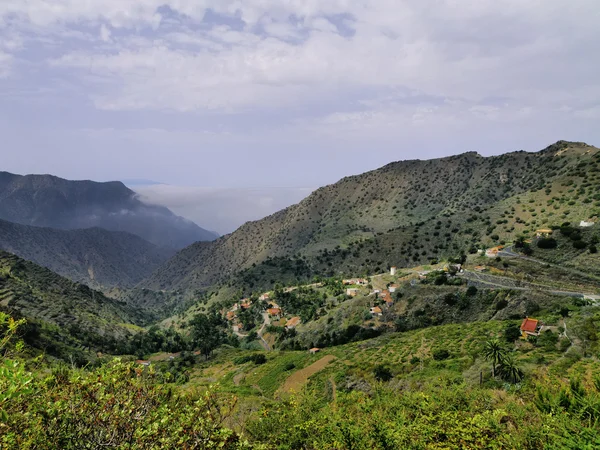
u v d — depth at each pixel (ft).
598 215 385.91
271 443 60.34
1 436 22.66
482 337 199.82
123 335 499.51
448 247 564.30
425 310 309.22
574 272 290.15
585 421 37.73
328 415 67.05
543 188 566.77
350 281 529.04
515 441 37.65
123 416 24.82
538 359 136.36
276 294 576.20
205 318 541.75
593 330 151.84
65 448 24.03
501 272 325.62
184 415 27.04
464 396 62.80
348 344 282.56
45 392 25.21
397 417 58.08
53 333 356.59
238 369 300.40
